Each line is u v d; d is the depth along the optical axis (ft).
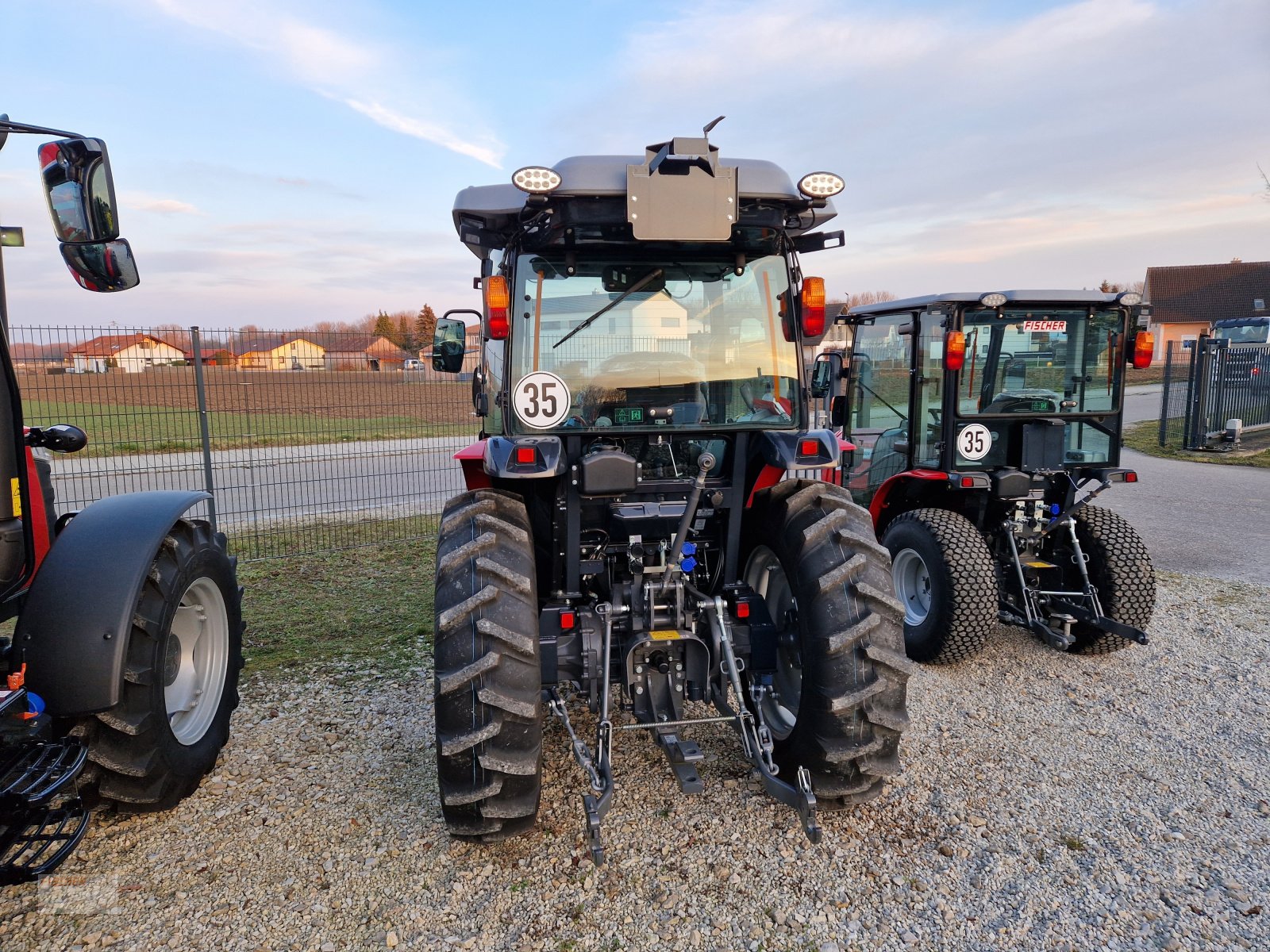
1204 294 140.67
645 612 10.39
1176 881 9.18
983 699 14.08
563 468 9.80
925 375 17.37
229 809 10.71
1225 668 15.37
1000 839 9.98
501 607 8.87
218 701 11.68
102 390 22.81
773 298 10.60
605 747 9.46
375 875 9.34
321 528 28.78
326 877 9.32
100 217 8.51
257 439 32.78
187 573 10.60
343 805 10.78
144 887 9.16
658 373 10.33
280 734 12.85
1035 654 16.31
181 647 11.30
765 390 10.64
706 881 9.20
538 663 9.01
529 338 10.07
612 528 10.68
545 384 9.91
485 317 10.44
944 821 10.35
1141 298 15.90
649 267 10.25
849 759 9.36
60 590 8.95
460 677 8.56
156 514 10.00
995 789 11.12
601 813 8.78
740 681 11.14
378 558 24.79
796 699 10.66
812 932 8.42
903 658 9.39
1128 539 15.75
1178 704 13.80
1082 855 9.65
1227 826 10.22
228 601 12.12
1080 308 16.48
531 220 9.71
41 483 10.44
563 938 8.36
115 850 9.83
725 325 10.48
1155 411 71.20
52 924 8.59
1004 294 15.56
